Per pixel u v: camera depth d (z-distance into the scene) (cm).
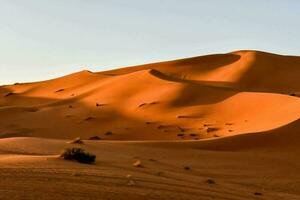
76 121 13900
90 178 2456
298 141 6825
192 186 2816
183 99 14462
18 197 1825
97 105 15400
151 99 14812
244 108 12675
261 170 4978
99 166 3180
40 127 13525
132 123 13325
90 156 3372
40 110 15600
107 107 15112
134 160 4209
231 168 4928
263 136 7044
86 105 15688
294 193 3962
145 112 14025
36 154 4194
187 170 4362
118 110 14725
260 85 19338
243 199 2659
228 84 18938
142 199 2055
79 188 2128
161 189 2408
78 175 2509
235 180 4291
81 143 5441
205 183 3288
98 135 12481
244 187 3788
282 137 6994
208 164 5041
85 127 13338
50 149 4591
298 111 9738
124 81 17150
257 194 3228
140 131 12494
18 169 2539
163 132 12119
